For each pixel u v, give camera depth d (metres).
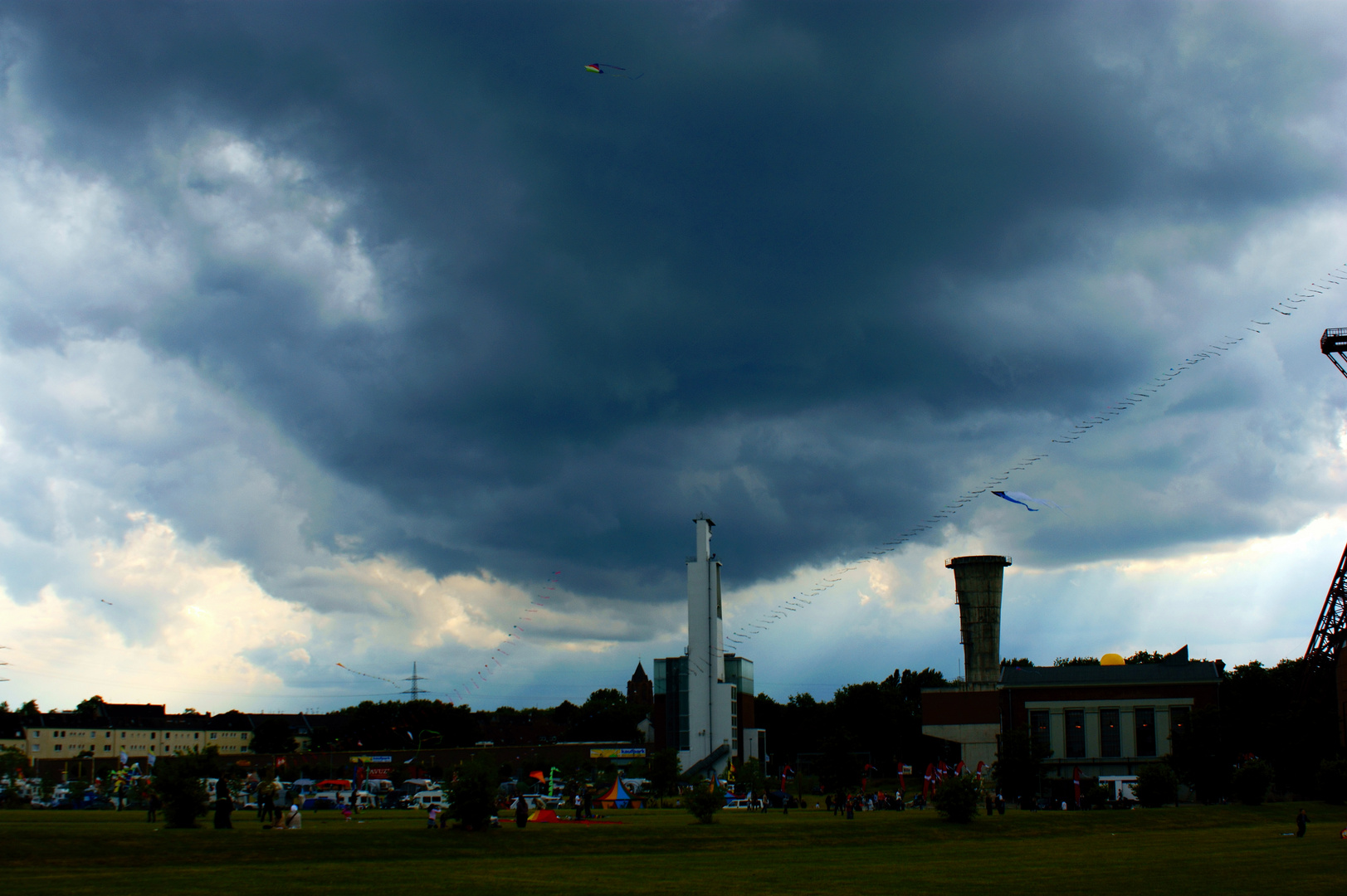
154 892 47.25
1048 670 178.12
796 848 78.25
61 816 85.19
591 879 55.38
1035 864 64.81
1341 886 52.91
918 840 85.31
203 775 72.31
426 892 49.22
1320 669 166.75
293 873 55.62
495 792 75.81
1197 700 169.00
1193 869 60.94
